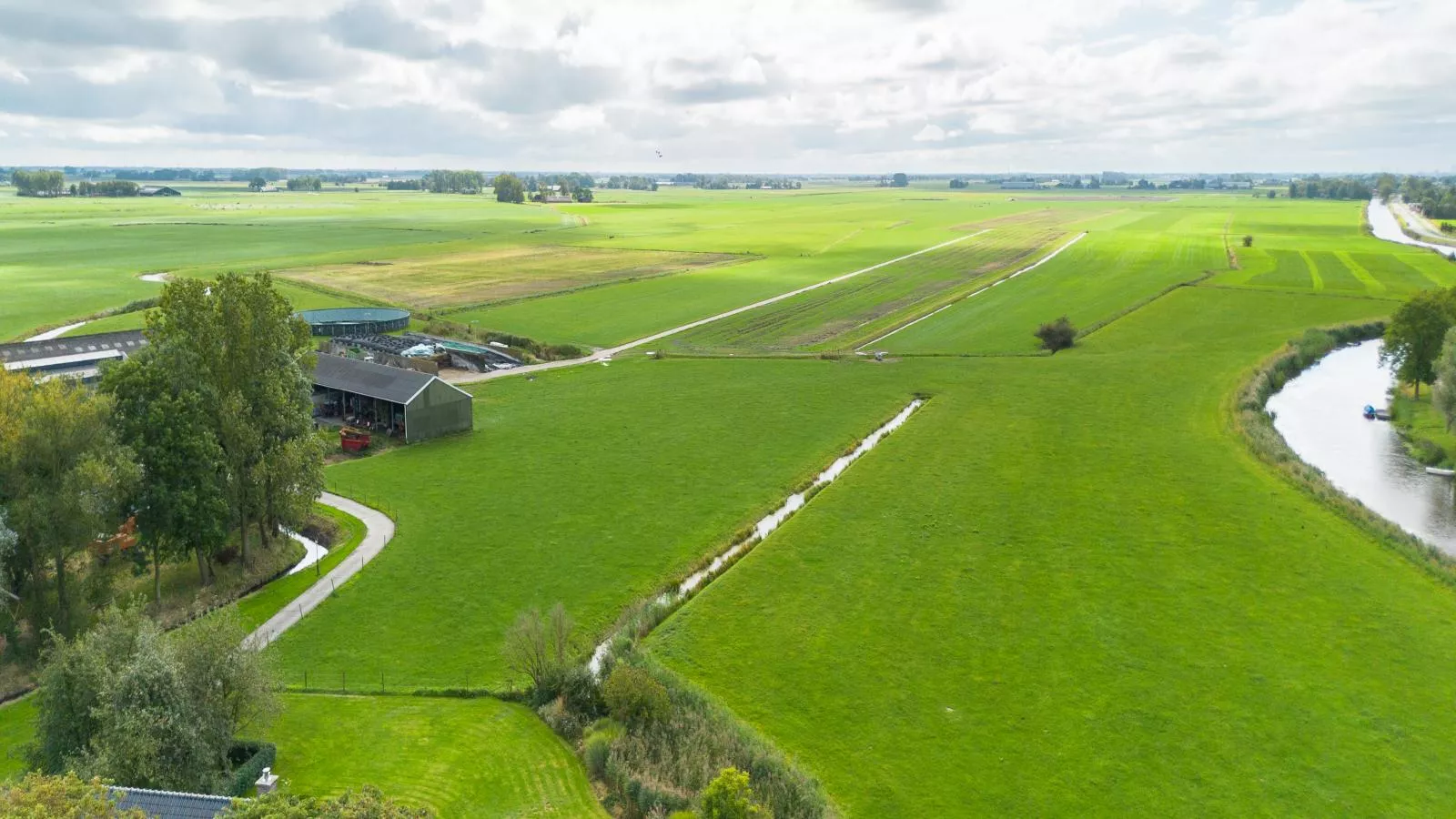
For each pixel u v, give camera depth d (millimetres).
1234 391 117500
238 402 69875
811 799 44250
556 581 69000
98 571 66000
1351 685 55062
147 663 43906
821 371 131750
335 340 142000
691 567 71688
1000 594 66500
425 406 100875
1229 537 75188
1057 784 47062
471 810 44625
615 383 126062
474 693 55219
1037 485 86875
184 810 38562
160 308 75000
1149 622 62438
